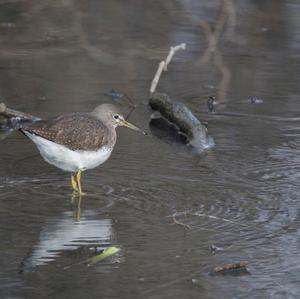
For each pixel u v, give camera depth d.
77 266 9.84
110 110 12.83
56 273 9.64
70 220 11.10
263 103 16.45
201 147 14.22
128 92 16.86
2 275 9.55
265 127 15.18
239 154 13.84
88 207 11.58
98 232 10.77
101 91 16.81
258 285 9.48
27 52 19.08
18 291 9.20
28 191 12.07
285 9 22.55
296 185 12.45
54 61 18.56
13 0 22.41
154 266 9.86
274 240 10.61
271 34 20.78
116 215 11.31
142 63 18.64
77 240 10.50
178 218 11.24
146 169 13.08
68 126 12.00
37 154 13.58
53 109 15.65
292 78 17.78
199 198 11.92
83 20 21.59
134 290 9.29
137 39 20.30
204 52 19.53
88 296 9.12
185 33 20.83
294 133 14.85
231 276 9.69
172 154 13.86
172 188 12.28
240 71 18.23
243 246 10.42
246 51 19.62
